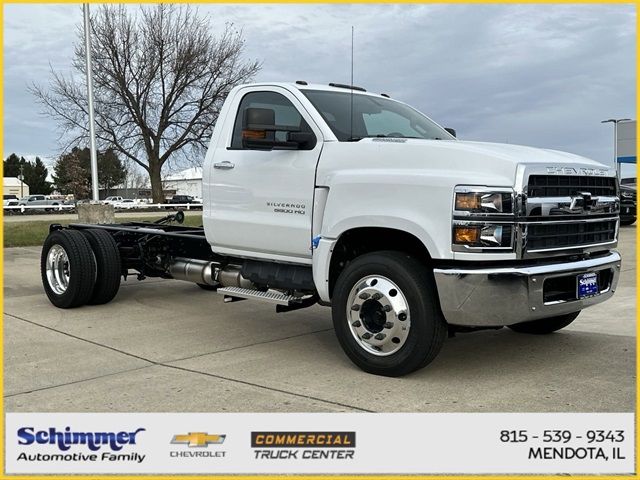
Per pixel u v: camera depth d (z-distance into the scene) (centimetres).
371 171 496
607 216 527
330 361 534
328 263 514
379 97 636
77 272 738
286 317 727
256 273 596
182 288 930
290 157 552
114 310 760
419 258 494
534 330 621
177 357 550
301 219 543
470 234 443
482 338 608
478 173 455
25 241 1647
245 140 526
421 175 463
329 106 566
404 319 467
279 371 504
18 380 484
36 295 866
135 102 3856
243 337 625
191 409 418
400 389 456
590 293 501
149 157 3959
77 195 5866
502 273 442
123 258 801
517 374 491
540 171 459
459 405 423
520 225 450
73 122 3809
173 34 3822
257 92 599
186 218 2052
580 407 418
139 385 469
